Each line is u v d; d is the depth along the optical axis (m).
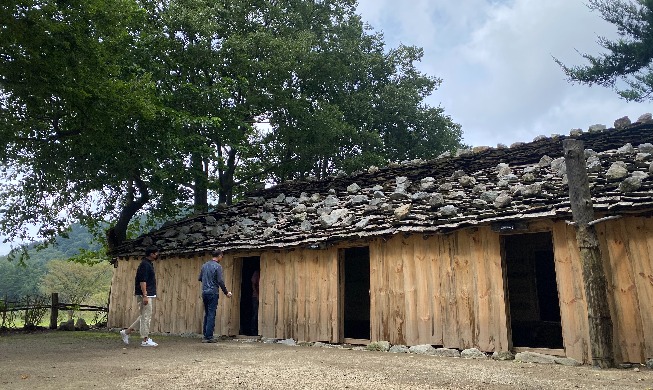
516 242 12.37
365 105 25.59
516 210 7.82
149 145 14.47
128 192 17.09
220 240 12.54
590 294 6.48
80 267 52.22
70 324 14.70
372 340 9.23
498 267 7.90
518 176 9.83
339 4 26.23
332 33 25.97
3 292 70.31
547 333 11.29
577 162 6.88
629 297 6.62
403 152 27.61
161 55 17.22
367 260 15.20
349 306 15.30
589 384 4.94
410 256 9.04
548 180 8.84
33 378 5.29
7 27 9.77
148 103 13.07
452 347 8.13
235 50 19.50
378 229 9.42
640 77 20.22
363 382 5.02
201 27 18.33
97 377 5.34
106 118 12.52
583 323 6.93
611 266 6.85
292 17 23.09
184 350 8.46
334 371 5.84
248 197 16.94
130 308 14.11
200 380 5.12
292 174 26.73
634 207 6.58
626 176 7.59
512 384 4.93
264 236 11.60
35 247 17.17
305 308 10.41
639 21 21.00
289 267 10.96
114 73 12.48
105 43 12.45
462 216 8.41
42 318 14.90
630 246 6.76
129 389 4.60
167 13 18.38
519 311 12.00
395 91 26.72
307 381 5.07
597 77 21.55
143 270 9.20
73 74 11.25
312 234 10.62
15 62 10.43
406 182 11.90
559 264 7.35
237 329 11.63
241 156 24.08
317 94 25.84
